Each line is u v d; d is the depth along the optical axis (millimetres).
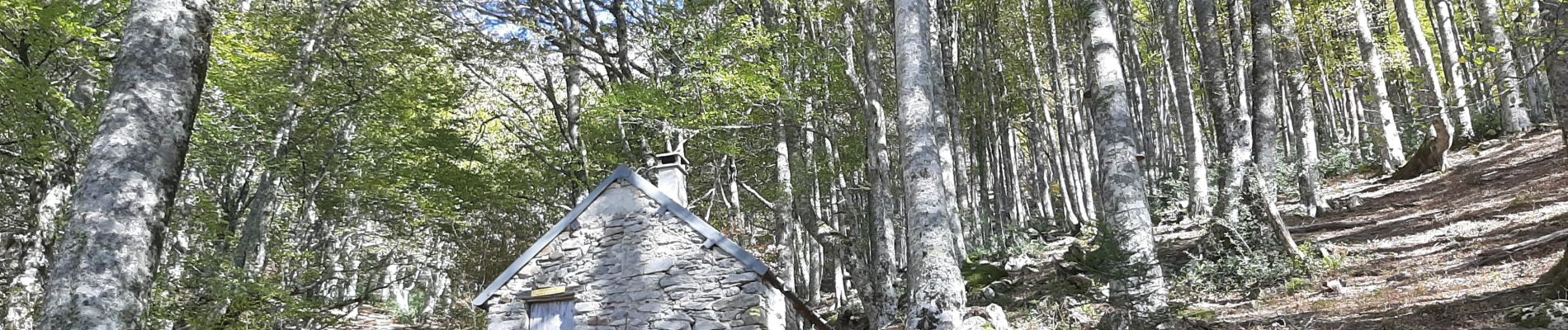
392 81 21422
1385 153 25312
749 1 21422
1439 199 19734
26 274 12883
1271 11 19594
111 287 7965
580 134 23719
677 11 21688
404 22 21391
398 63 21484
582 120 23859
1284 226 15227
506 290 15688
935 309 11156
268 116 19516
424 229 27500
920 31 12797
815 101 20625
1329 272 14266
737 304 14328
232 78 16938
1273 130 16781
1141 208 11594
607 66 24266
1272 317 11836
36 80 12711
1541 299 9820
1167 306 11266
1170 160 32250
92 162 8398
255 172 22641
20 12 12406
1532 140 23297
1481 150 24547
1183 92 21656
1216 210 16844
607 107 19578
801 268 27797
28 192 15922
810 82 19703
